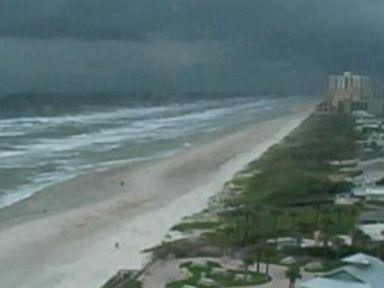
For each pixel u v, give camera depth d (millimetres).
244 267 83188
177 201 121188
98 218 107375
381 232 98688
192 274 80375
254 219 104500
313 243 91875
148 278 79062
